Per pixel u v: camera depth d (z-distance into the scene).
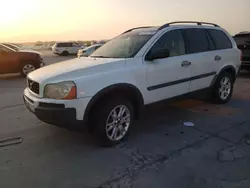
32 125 4.80
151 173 3.09
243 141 3.98
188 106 5.87
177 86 4.66
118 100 3.81
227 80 5.96
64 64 4.19
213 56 5.38
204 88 5.31
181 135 4.23
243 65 10.38
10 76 12.01
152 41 4.34
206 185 2.84
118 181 2.94
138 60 4.09
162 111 5.50
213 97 5.83
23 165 3.32
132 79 3.94
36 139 4.14
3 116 5.41
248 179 2.94
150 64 4.18
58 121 3.46
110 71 3.74
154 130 4.45
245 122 4.82
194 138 4.10
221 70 5.64
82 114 3.50
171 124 4.73
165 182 2.90
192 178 2.97
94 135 3.76
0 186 2.85
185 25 5.06
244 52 10.31
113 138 3.85
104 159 3.45
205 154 3.55
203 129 4.48
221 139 4.05
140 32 4.81
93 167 3.25
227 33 6.05
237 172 3.09
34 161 3.42
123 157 3.50
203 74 5.18
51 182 2.93
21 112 5.69
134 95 4.06
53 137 4.21
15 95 7.57
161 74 4.33
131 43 4.52
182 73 4.70
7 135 4.33
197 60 4.96
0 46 11.15
